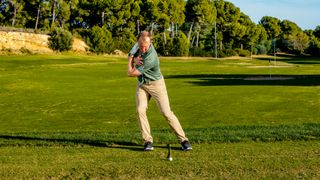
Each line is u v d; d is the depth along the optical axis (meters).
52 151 7.55
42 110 21.31
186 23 134.62
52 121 18.06
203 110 19.88
